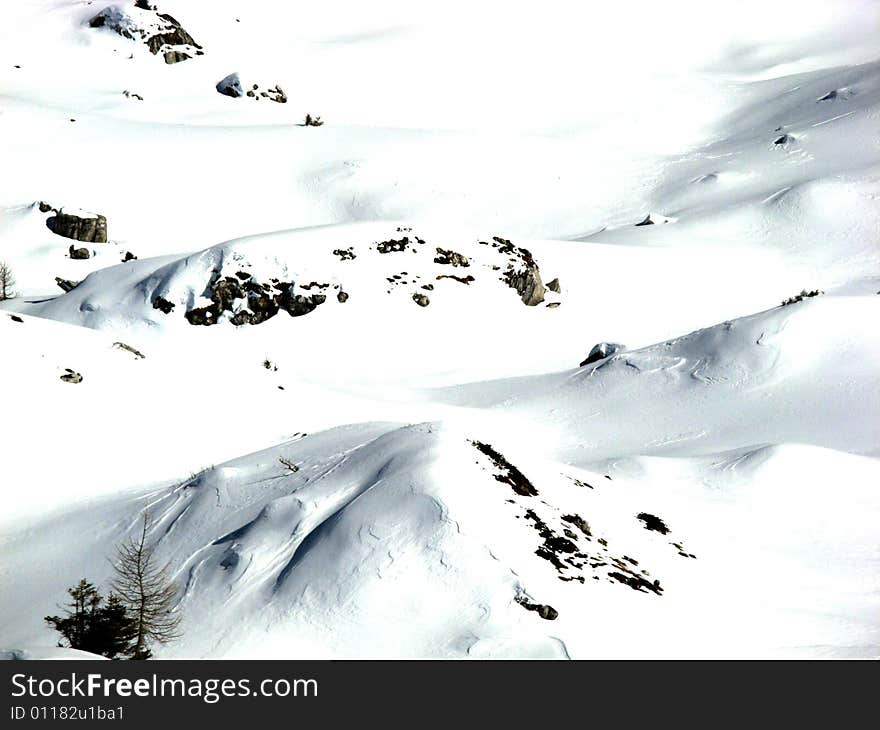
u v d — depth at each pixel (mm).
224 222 114750
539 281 89812
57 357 51906
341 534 32781
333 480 36625
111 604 31609
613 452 54719
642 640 29812
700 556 36750
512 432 58781
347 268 84250
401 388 72625
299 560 32750
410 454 36000
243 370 59594
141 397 51500
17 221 101062
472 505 33156
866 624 33156
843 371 59094
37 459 45344
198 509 38406
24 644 31359
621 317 90062
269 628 30125
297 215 119250
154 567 35188
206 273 80750
